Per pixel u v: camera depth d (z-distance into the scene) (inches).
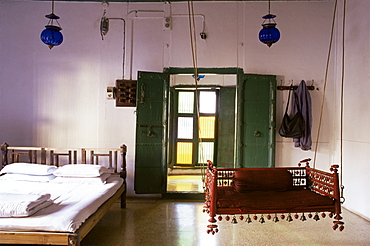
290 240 147.6
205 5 220.8
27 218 110.7
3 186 160.6
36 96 219.1
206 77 307.4
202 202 213.5
